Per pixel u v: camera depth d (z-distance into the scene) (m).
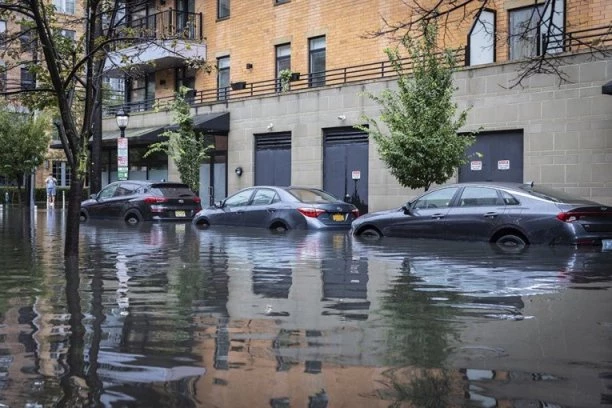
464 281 7.61
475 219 12.47
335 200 16.69
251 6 28.19
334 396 3.53
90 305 6.08
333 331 5.04
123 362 4.16
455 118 19.23
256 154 25.98
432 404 3.43
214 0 29.81
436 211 13.18
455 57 17.47
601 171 16.52
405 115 16.81
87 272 8.38
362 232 14.39
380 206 21.55
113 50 12.45
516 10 19.75
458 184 13.20
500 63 18.28
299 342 4.69
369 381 3.79
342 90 22.53
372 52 23.72
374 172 21.67
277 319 5.48
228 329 5.10
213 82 29.97
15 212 28.73
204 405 3.38
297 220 15.95
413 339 4.79
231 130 26.67
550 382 3.80
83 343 4.64
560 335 4.93
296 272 8.41
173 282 7.54
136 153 31.33
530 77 17.70
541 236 11.59
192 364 4.12
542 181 17.56
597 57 16.50
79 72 10.91
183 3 30.95
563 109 17.14
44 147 37.47
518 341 4.75
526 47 18.88
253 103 25.70
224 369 4.02
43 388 3.64
